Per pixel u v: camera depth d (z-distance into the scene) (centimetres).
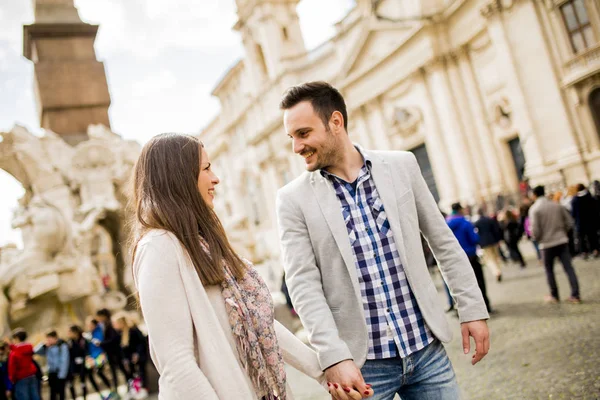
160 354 139
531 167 1819
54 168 1264
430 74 2309
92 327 830
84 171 1304
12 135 1234
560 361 409
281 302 927
